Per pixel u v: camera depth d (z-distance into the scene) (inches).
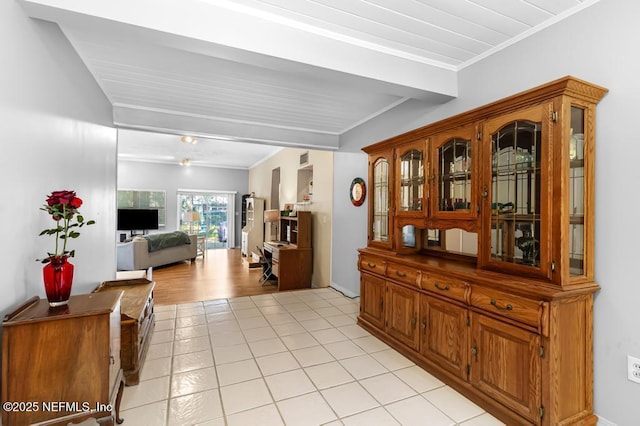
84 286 94.3
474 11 74.8
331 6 73.7
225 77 110.5
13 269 56.4
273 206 324.2
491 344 73.1
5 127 53.7
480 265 79.9
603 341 66.0
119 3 64.3
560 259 62.6
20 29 58.2
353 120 162.7
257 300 163.9
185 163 373.1
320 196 213.3
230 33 73.8
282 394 81.0
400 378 88.8
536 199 68.2
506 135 74.8
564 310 62.9
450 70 103.0
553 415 61.1
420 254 111.7
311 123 167.8
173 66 101.5
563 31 74.8
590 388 66.7
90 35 81.5
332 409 75.1
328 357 101.0
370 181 126.9
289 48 80.0
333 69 85.4
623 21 64.1
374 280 118.4
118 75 107.8
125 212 361.7
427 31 83.6
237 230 438.9
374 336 117.3
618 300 64.0
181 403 76.7
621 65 64.3
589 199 66.5
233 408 75.1
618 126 64.3
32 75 62.7
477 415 73.2
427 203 97.3
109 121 129.2
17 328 50.3
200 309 148.7
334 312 145.3
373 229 126.3
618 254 64.1
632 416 62.1
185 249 311.4
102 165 116.5
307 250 222.4
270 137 170.7
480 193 80.1
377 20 79.0
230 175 430.9
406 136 104.6
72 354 53.3
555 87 62.7
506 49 88.6
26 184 60.7
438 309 88.4
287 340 114.0
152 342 111.6
